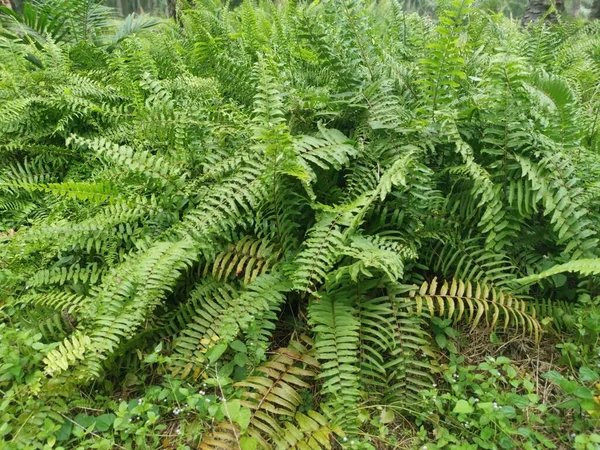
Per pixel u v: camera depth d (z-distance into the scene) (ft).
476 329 8.45
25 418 6.49
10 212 11.56
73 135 8.77
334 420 6.69
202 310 7.88
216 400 7.14
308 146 8.31
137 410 6.41
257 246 8.70
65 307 7.83
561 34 17.80
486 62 11.37
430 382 7.64
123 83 12.49
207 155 9.15
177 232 8.20
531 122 8.73
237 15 19.77
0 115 11.74
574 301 8.52
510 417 6.68
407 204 8.52
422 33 13.26
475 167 8.07
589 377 6.66
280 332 8.52
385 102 9.14
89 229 8.51
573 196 7.98
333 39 9.73
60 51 14.12
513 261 8.68
